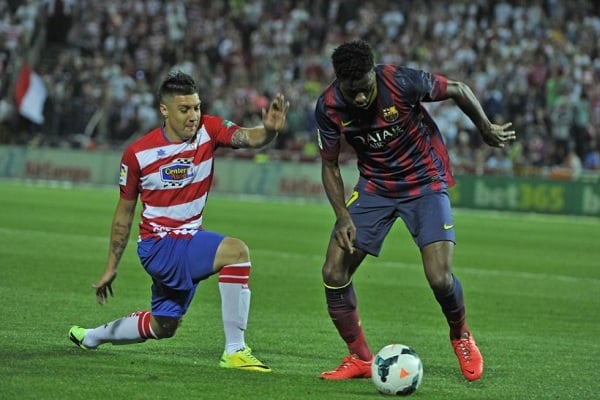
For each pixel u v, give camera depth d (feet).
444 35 343.26
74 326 86.84
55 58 368.68
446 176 79.92
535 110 299.17
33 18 370.12
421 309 114.32
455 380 77.46
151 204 77.71
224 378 73.92
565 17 350.02
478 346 93.30
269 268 146.30
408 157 78.02
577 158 287.48
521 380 78.07
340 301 77.51
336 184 78.33
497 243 196.24
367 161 79.10
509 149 289.53
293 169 291.58
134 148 76.89
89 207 236.43
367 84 72.69
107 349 83.82
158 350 84.74
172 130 76.95
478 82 315.58
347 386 73.36
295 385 72.69
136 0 370.94
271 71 344.49
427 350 90.33
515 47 326.24
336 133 77.30
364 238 79.05
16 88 318.86
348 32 352.28
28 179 321.11
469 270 154.92
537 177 267.59
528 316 113.09
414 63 333.83
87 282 123.75
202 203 78.64
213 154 78.33
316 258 159.84
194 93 76.23
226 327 78.02
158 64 349.00
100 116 332.19
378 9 358.64
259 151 306.76
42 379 70.95
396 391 70.13
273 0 369.71
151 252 77.36
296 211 251.80
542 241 202.80
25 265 136.36
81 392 67.62
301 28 356.79
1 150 325.83
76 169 313.53
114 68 342.44
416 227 78.59
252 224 213.25
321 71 335.67
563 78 299.17
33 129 335.06
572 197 263.49
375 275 143.54
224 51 354.95
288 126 313.73
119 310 105.29
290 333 96.37
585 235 219.00
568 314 115.34
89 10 372.38
